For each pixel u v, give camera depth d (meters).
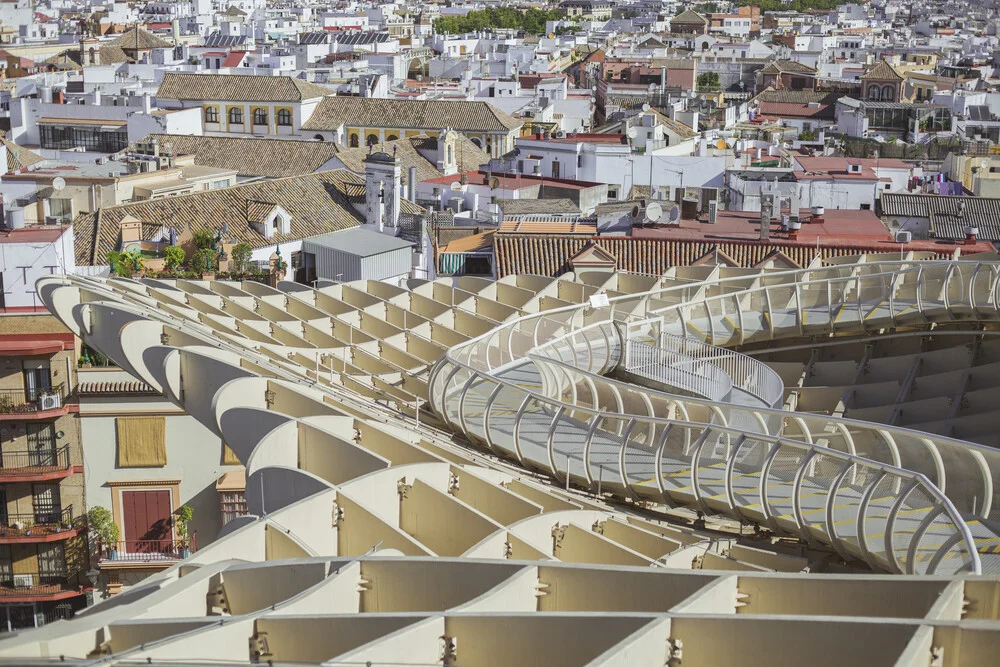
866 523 36.53
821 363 75.81
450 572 28.69
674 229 95.50
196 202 105.38
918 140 184.50
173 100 173.50
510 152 143.50
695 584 27.52
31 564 68.75
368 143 167.75
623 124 155.62
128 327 49.06
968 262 70.94
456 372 52.38
